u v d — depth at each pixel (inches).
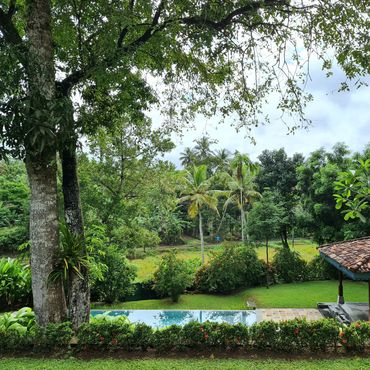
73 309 257.6
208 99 305.4
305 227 725.9
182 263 639.1
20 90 214.7
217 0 247.0
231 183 1058.7
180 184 1066.1
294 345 222.7
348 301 512.7
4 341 229.8
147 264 978.1
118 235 582.2
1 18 237.5
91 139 472.1
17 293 427.2
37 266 239.3
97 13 252.5
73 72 270.8
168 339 226.5
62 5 256.5
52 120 213.2
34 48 228.2
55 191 245.8
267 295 586.9
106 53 248.1
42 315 238.7
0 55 203.2
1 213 828.6
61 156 271.0
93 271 416.8
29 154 224.2
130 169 569.6
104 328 230.1
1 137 209.2
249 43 269.9
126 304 574.9
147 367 200.7
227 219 1593.3
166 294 617.0
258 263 687.7
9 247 801.6
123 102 296.2
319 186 685.9
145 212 629.9
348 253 368.5
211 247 1515.7
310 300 533.0
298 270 705.0
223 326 230.5
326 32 259.3
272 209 705.6
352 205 210.4
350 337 219.3
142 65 299.9
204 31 253.1
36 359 217.0
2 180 893.2
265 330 225.6
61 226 257.9
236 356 217.8
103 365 205.3
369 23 250.4
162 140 546.3
